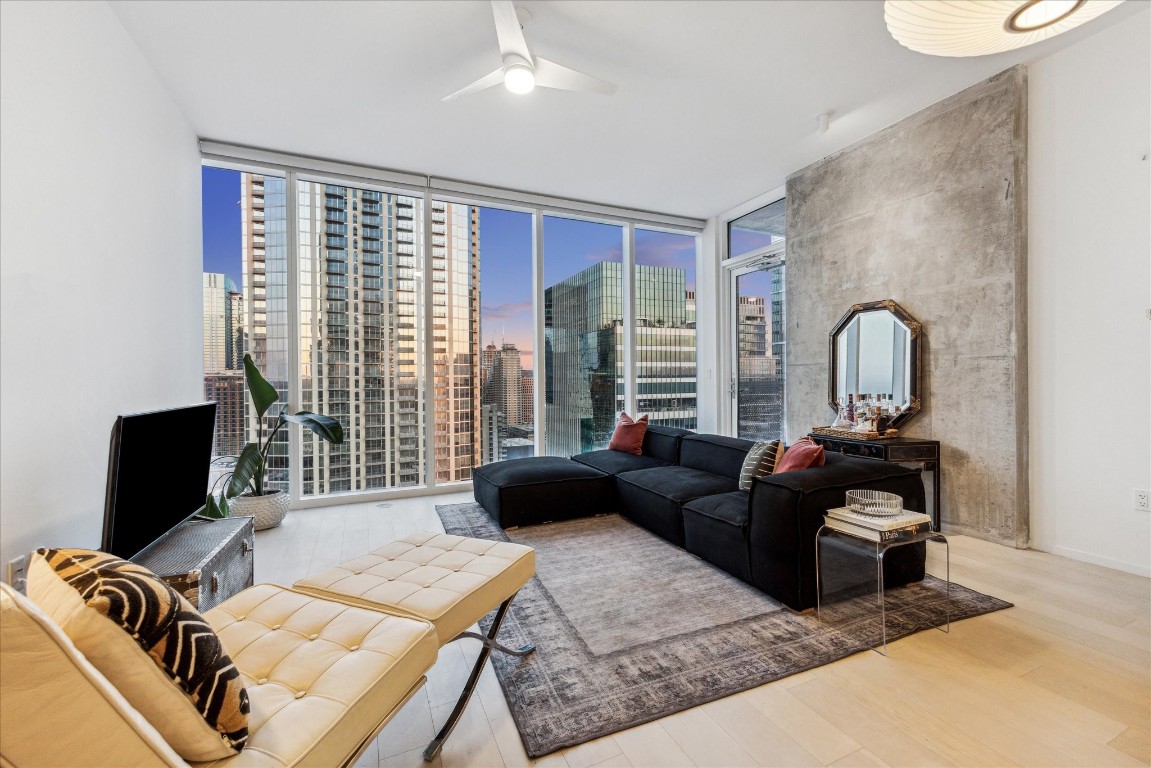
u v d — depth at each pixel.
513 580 1.83
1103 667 1.84
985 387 3.28
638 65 3.03
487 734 1.56
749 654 1.95
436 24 2.64
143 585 0.87
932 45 1.82
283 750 0.97
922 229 3.63
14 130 1.66
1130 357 2.72
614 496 3.92
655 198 5.33
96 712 0.76
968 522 3.38
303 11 2.52
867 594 2.26
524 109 3.51
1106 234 2.79
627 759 1.44
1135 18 2.67
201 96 3.23
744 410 5.73
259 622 1.44
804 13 2.60
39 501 1.76
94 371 2.15
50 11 1.88
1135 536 2.71
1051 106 3.00
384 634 1.34
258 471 3.70
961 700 1.67
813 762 1.41
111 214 2.34
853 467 2.52
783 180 4.87
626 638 2.08
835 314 4.33
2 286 1.59
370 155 4.18
